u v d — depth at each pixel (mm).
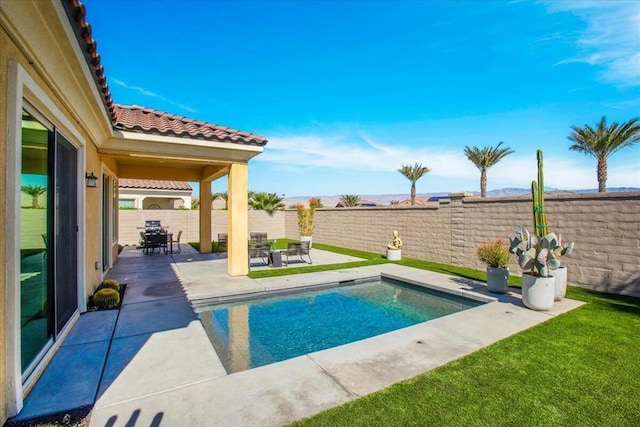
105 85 4734
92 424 2672
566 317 5477
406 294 8203
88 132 5984
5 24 2604
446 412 2832
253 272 9570
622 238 7066
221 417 2762
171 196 24719
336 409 2869
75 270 5457
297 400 3018
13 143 2762
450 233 10992
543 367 3686
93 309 5863
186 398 3059
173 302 6422
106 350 4141
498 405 2943
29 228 3461
